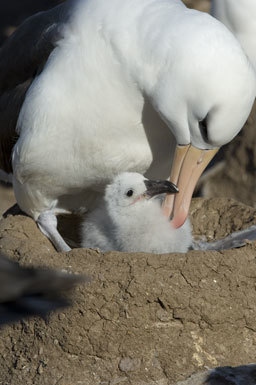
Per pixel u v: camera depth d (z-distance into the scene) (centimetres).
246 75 979
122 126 1075
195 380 902
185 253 952
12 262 359
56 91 1064
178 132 1041
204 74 972
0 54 1263
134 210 1117
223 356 955
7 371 980
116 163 1120
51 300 357
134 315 932
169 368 942
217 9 1244
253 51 1224
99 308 931
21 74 1198
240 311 953
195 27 997
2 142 1231
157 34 1009
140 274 928
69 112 1065
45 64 1118
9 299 351
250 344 966
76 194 1226
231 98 972
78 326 937
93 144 1088
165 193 1131
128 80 1037
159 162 1161
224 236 1239
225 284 945
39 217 1239
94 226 1184
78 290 927
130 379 938
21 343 975
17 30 1248
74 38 1071
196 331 949
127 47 1024
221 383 884
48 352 954
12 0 3244
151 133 1095
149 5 1051
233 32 1233
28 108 1091
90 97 1055
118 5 1055
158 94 1016
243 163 1803
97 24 1052
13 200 2081
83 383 937
